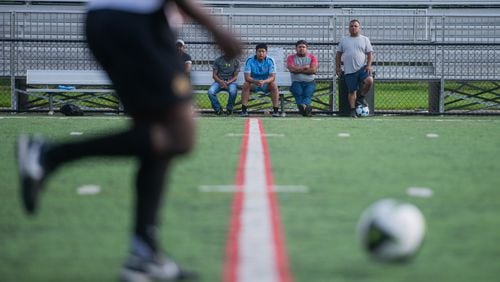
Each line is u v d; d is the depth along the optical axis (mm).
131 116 11258
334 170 20953
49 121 38719
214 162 22375
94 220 14609
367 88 43656
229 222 14422
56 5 64438
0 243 12922
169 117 10961
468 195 17344
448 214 15289
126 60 10820
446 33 53719
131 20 10859
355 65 43562
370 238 10977
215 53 48781
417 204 16266
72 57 47844
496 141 28750
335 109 46531
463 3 66375
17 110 45781
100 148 10781
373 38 53375
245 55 47500
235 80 44531
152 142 10664
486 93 51344
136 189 10984
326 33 53844
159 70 10766
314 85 44625
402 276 11023
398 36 53250
